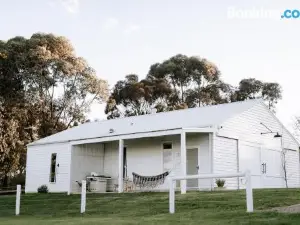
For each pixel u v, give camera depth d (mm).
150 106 54281
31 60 41594
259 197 13070
